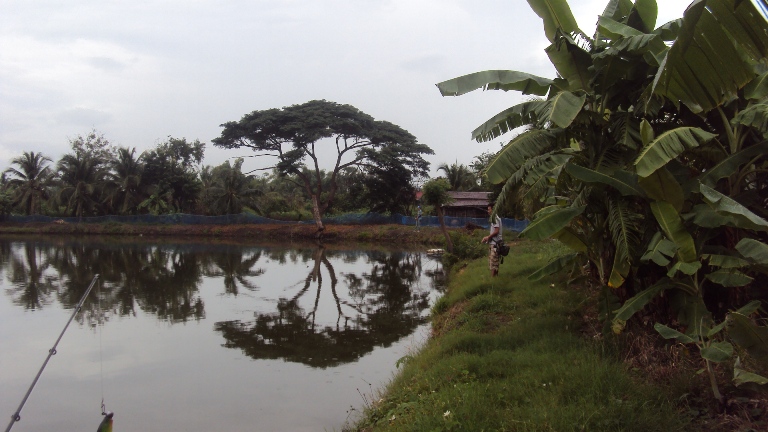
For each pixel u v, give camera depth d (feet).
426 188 76.64
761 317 19.19
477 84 23.17
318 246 124.06
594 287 28.84
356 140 153.48
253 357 32.78
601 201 21.42
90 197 173.68
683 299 18.54
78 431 22.59
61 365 31.42
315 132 138.82
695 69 16.81
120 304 50.49
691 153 20.39
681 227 18.08
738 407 15.17
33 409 24.94
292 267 80.28
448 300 39.06
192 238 152.76
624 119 21.11
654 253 18.07
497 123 24.59
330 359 32.07
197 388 27.37
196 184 175.11
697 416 15.17
